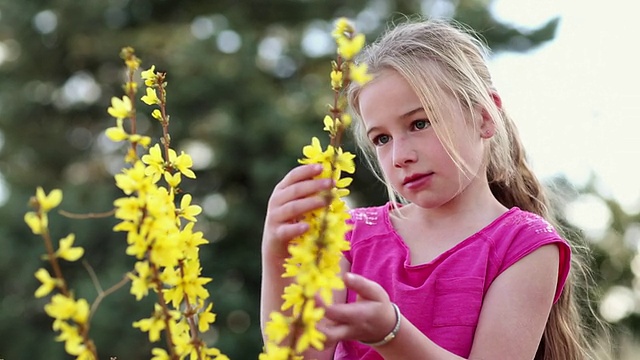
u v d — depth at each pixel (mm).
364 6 9148
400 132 1406
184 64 8484
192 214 1113
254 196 8422
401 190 1413
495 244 1447
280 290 1213
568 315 1695
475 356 1354
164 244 968
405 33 1539
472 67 1546
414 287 1453
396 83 1410
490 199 1540
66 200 8312
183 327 1058
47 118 9922
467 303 1402
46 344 8336
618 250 7816
